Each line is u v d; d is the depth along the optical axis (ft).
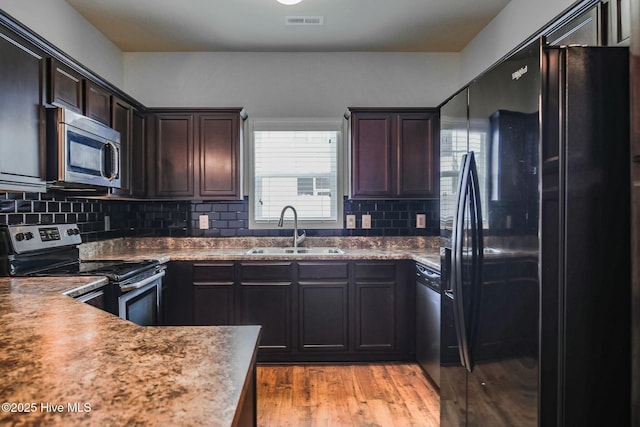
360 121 10.97
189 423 2.02
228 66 11.96
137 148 10.49
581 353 4.33
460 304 5.53
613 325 4.35
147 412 2.12
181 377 2.58
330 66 12.07
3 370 2.66
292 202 11.98
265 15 9.70
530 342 4.40
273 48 11.71
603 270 4.33
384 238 11.90
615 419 4.37
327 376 9.21
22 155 6.14
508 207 4.75
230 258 9.94
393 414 7.50
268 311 9.96
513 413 4.67
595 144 4.32
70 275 6.79
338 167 12.00
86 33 9.83
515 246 4.62
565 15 6.47
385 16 9.83
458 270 5.48
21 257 6.97
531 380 4.39
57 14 8.65
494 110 5.03
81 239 8.98
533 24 8.30
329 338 9.98
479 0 9.12
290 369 9.62
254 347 3.24
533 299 4.36
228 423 2.02
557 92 4.29
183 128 10.87
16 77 6.02
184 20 9.92
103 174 8.09
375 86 12.12
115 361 2.84
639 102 4.13
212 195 10.90
